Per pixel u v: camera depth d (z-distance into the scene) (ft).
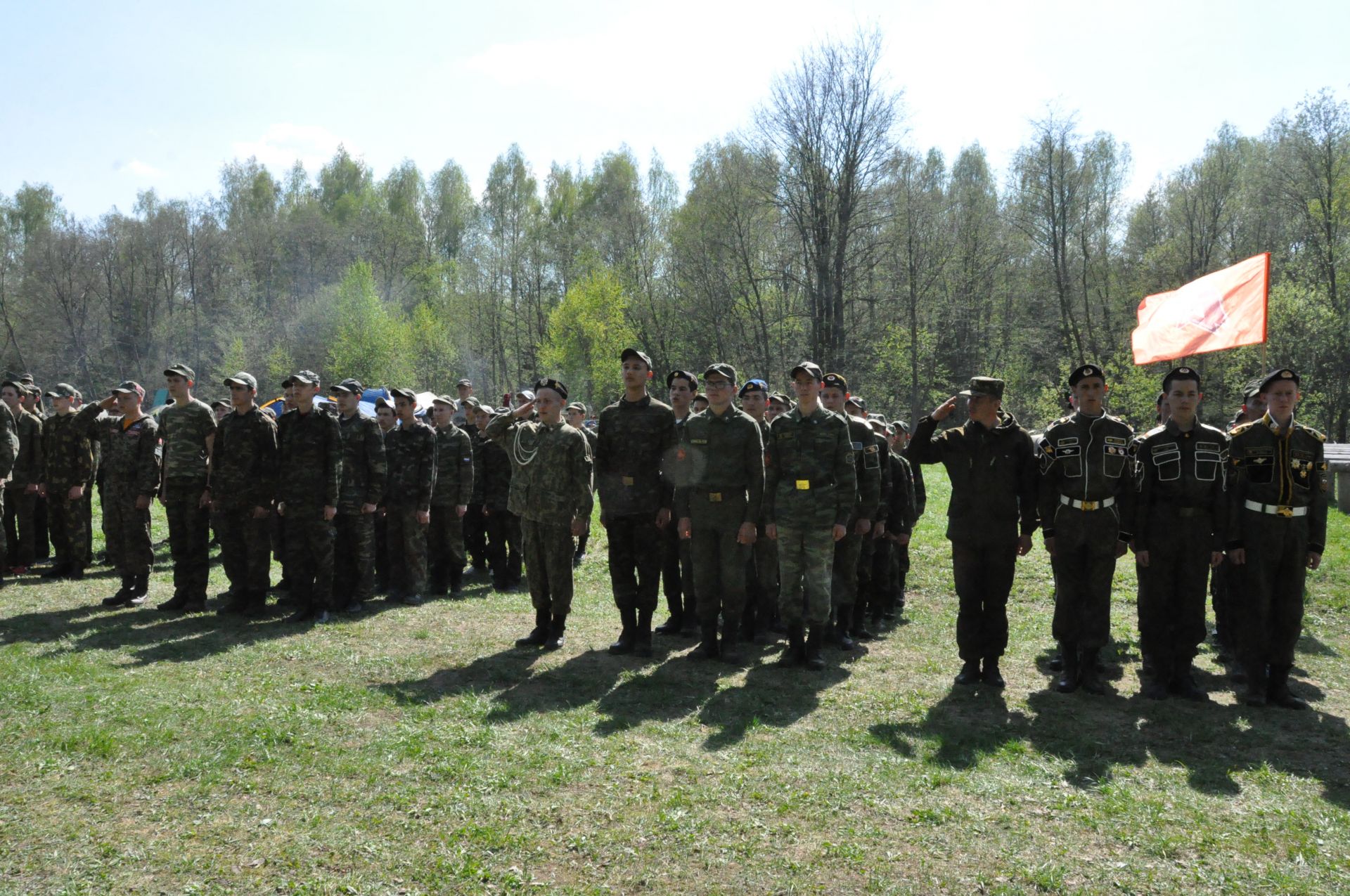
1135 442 18.95
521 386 174.50
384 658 20.42
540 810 12.28
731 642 21.65
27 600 26.73
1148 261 112.78
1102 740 15.87
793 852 11.24
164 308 175.11
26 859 10.68
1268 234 106.73
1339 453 41.27
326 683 18.08
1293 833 11.94
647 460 21.65
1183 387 18.78
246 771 13.44
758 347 119.75
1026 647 23.15
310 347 151.74
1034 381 124.47
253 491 24.88
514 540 30.32
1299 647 22.81
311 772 13.43
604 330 128.36
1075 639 18.98
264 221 177.78
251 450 24.88
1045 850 11.38
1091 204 115.34
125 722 15.33
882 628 25.70
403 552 27.91
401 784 13.06
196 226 170.91
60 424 30.55
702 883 10.44
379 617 25.20
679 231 122.21
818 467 20.54
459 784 13.12
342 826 11.69
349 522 26.30
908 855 11.20
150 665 19.20
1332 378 91.56
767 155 96.48
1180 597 18.74
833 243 96.78
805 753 14.79
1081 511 18.70
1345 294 94.58
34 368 164.14
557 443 21.76
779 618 25.50
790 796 12.90
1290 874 10.82
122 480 26.43
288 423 24.91
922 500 28.89
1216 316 24.56
